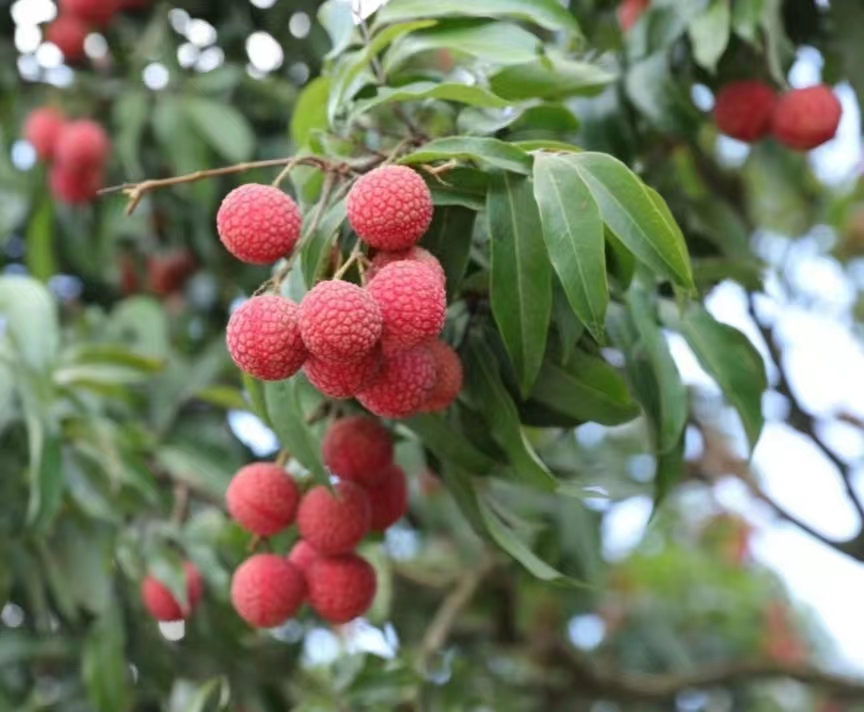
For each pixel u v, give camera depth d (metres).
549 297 0.95
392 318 0.90
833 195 1.74
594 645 2.06
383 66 1.03
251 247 0.93
